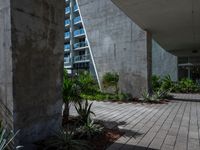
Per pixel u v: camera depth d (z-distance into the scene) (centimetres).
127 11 1024
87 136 498
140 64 1389
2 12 384
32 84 420
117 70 1531
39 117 439
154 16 1095
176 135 545
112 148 441
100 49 1673
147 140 501
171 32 1422
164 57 2392
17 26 385
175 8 977
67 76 711
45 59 457
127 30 1470
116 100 1257
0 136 348
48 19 464
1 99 392
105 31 1638
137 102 1187
